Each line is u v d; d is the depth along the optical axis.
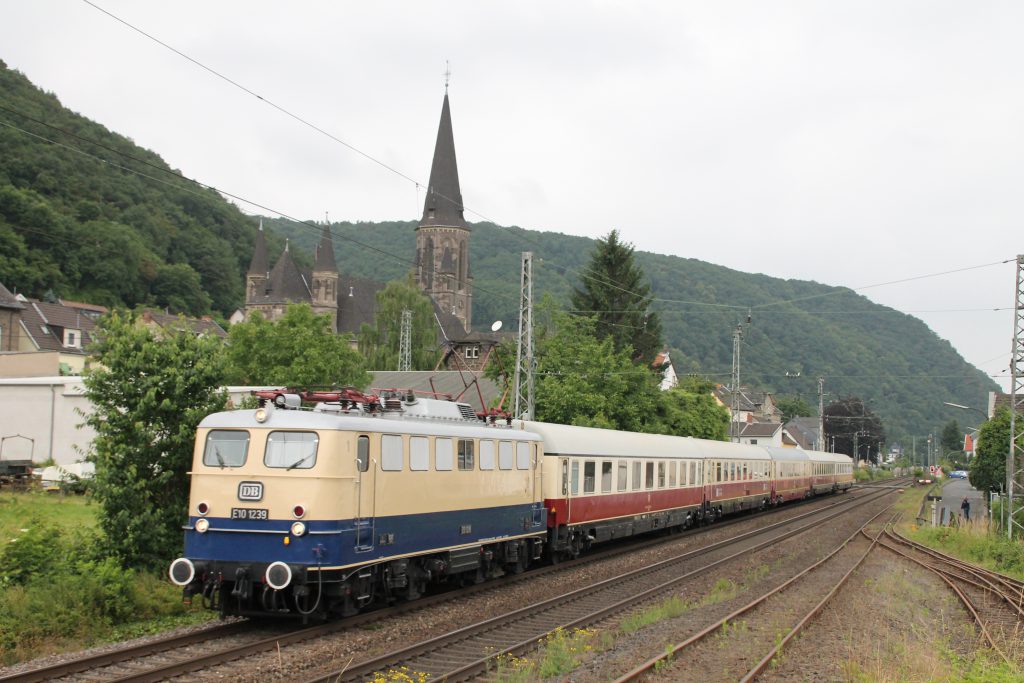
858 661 13.55
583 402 43.56
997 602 21.62
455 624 15.88
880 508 60.56
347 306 149.12
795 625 16.64
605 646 14.52
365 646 13.74
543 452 24.23
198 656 12.52
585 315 69.75
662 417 52.28
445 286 147.12
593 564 26.06
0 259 101.25
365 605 16.17
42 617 13.75
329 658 12.89
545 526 23.75
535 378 43.88
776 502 54.72
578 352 45.38
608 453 28.56
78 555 16.91
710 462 40.44
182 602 16.39
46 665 11.90
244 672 11.81
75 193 119.25
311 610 14.48
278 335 54.06
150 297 127.31
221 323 126.19
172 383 18.34
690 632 15.76
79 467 38.38
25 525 20.14
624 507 29.86
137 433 17.84
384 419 16.53
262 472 14.80
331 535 14.60
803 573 24.33
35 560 15.91
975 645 16.11
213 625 15.04
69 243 113.62
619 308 70.31
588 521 26.92
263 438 14.96
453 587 20.42
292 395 15.99
